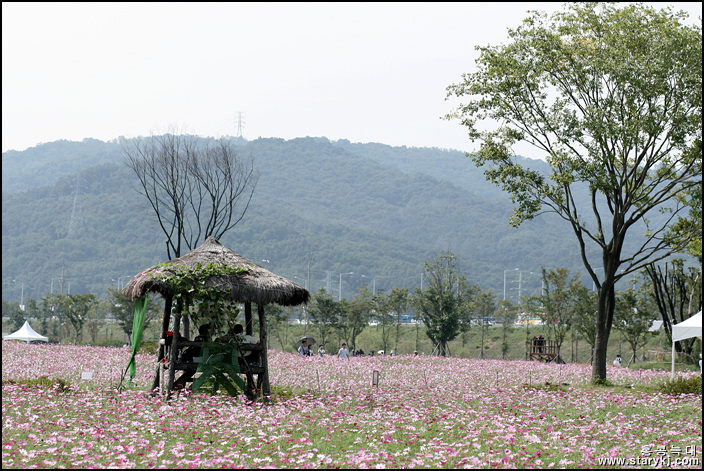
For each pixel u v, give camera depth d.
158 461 8.91
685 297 41.56
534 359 52.19
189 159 34.84
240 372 15.38
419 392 19.11
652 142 23.12
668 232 24.38
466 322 60.84
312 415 13.05
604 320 24.28
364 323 66.25
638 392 19.80
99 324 76.69
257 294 14.96
